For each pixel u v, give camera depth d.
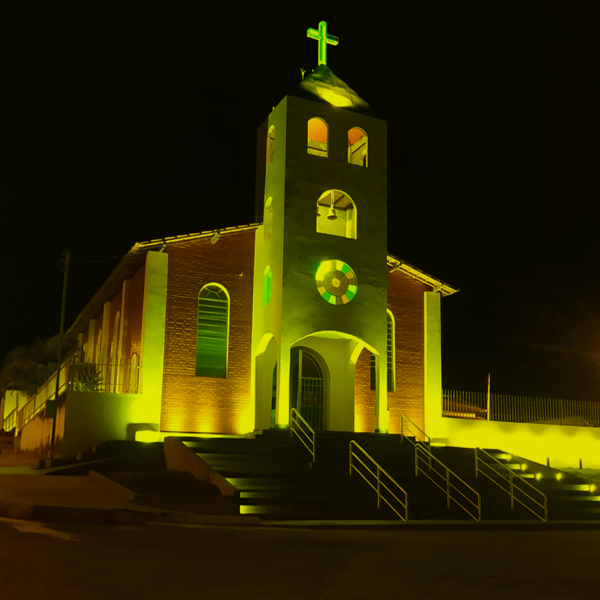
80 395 21.47
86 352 37.28
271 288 23.48
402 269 27.25
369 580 8.31
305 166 23.88
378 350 23.61
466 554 10.63
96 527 12.51
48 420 24.25
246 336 24.61
